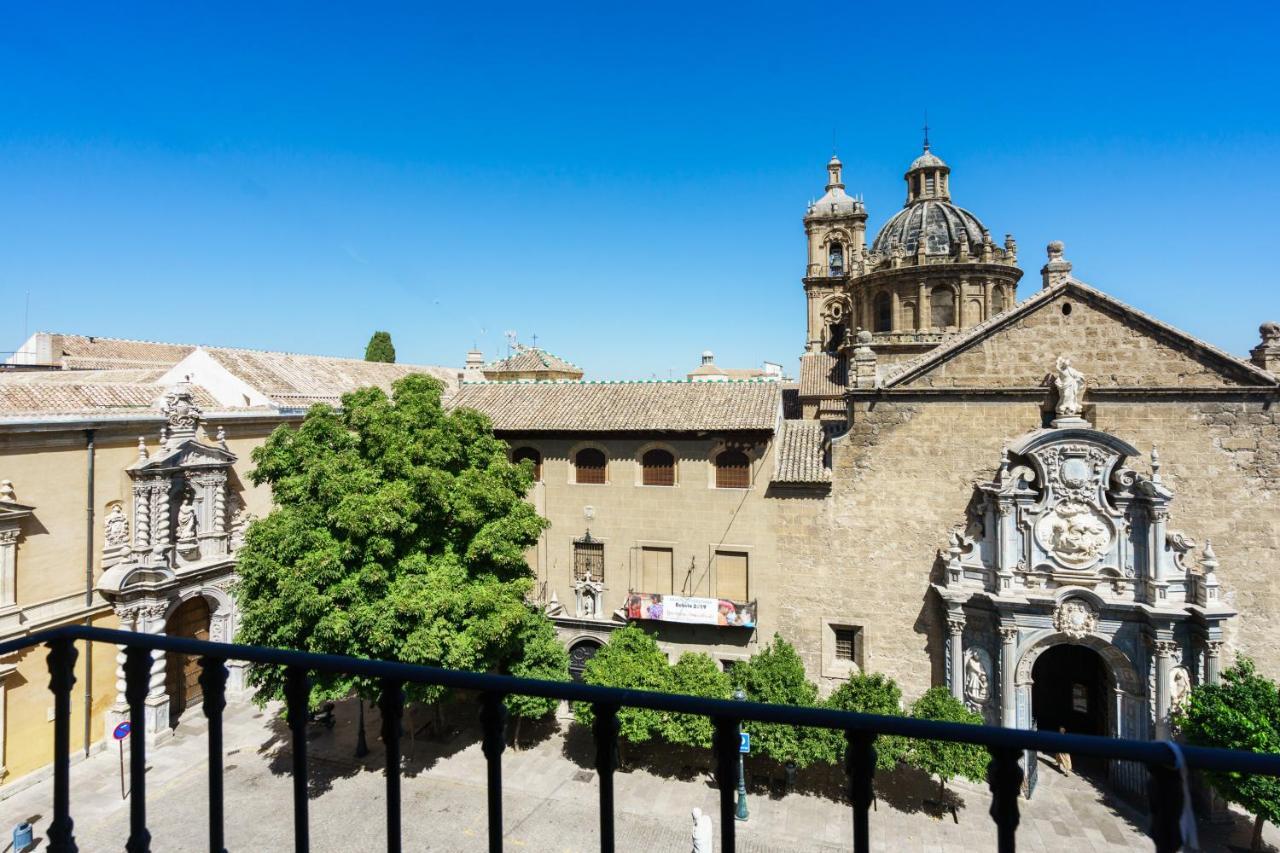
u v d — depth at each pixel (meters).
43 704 25.67
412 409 26.05
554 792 25.84
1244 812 24.62
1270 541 25.83
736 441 31.03
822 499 30.19
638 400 34.09
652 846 22.89
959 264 41.25
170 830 23.05
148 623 28.61
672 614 31.00
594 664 27.67
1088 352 27.67
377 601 23.31
